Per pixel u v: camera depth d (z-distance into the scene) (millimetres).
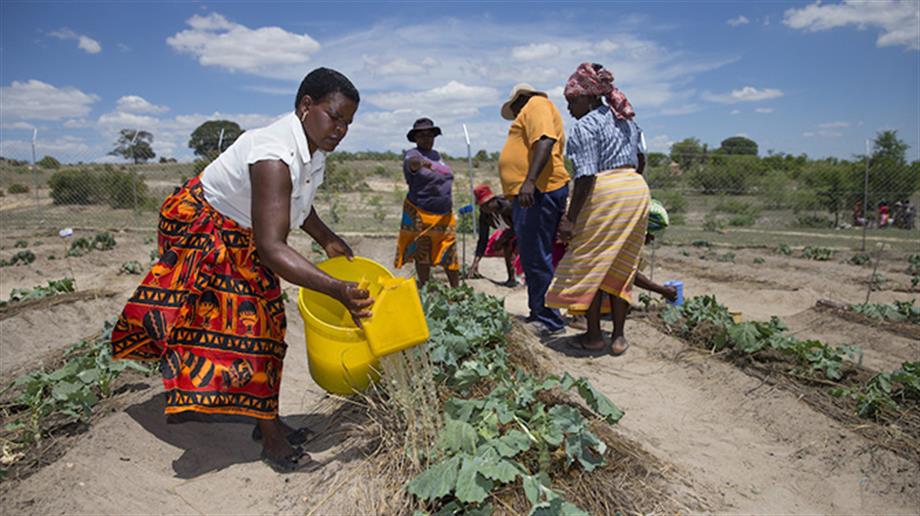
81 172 22203
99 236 13266
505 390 3412
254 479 3205
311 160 3109
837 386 4418
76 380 3949
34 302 7297
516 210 5695
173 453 3459
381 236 15492
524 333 5555
